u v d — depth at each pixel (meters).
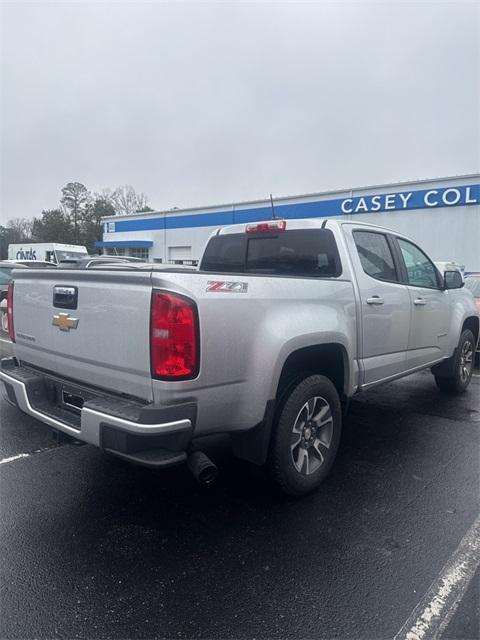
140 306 2.51
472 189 16.95
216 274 2.63
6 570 2.53
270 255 4.43
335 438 3.54
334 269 3.87
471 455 4.16
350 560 2.64
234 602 2.31
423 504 3.28
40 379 3.32
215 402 2.65
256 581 2.46
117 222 32.81
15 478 3.62
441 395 6.18
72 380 3.11
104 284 2.71
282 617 2.21
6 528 2.93
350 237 3.96
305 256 4.11
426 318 4.95
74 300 2.94
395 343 4.38
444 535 2.90
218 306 2.60
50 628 2.14
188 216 27.73
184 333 2.44
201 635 2.10
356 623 2.18
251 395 2.83
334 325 3.40
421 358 4.96
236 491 3.45
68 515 3.10
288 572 2.53
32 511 3.14
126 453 2.46
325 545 2.78
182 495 3.38
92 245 64.62
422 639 2.10
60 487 3.49
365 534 2.90
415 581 2.47
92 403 2.67
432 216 18.11
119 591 2.38
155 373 2.45
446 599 2.34
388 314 4.20
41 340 3.32
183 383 2.47
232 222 25.45
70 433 2.84
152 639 2.08
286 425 3.10
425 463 3.98
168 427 2.42
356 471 3.81
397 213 19.11
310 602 2.31
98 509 3.18
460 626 2.17
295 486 3.23
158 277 2.43
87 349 2.88
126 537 2.85
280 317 2.99
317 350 3.37
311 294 3.30
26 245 30.66
